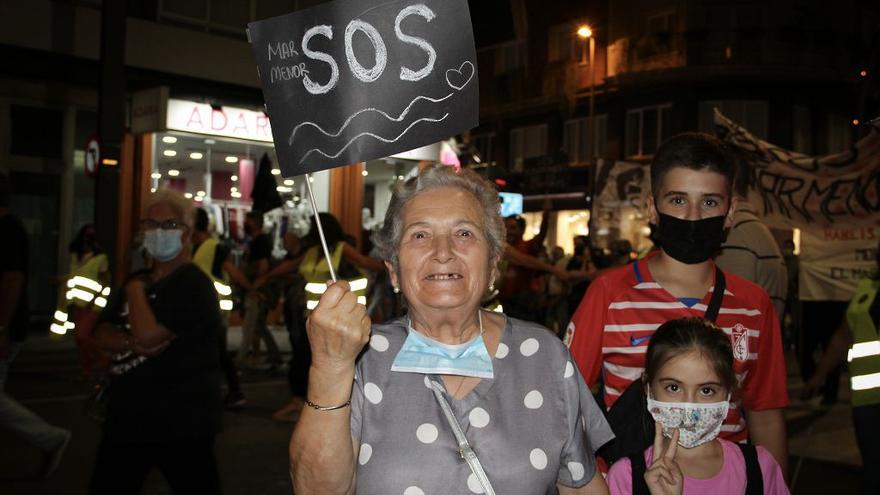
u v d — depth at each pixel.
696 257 2.68
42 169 14.30
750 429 2.85
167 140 14.02
